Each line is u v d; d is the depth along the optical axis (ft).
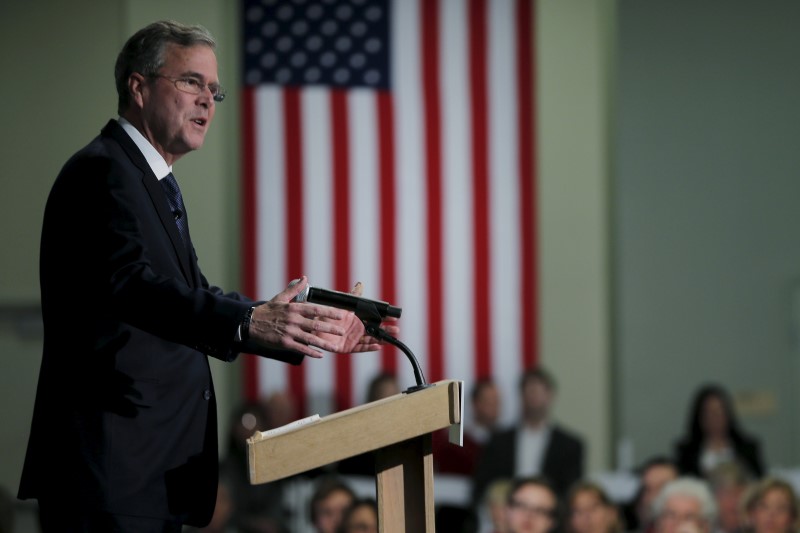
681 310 97.40
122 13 85.81
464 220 88.22
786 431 98.84
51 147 87.10
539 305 90.22
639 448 95.96
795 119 99.45
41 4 87.25
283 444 19.36
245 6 88.07
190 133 23.09
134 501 21.89
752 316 98.63
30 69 87.20
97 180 21.97
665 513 62.80
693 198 97.86
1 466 88.33
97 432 21.95
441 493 76.89
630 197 96.73
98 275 21.54
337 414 20.04
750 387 98.32
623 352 96.12
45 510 22.30
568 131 90.99
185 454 22.67
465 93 88.79
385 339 22.81
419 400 20.57
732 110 98.63
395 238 87.40
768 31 99.19
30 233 87.40
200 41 23.21
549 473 76.79
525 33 89.76
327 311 20.89
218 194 85.76
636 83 97.30
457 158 88.53
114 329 22.13
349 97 87.66
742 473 71.00
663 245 97.25
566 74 90.79
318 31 88.02
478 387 82.12
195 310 20.89
